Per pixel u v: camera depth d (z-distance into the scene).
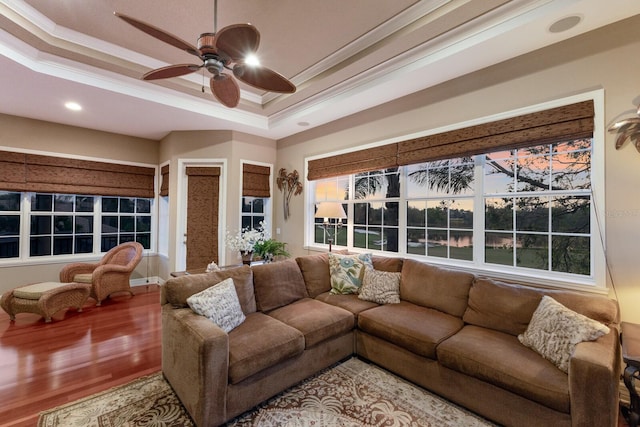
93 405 2.05
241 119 4.36
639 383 1.97
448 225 3.26
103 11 2.35
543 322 1.97
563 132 2.33
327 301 3.02
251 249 3.66
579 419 1.53
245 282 2.68
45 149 4.27
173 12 2.34
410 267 3.05
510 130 2.60
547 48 2.41
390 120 3.53
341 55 2.96
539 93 2.45
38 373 2.42
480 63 2.66
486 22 2.26
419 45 2.61
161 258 5.30
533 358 1.88
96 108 3.72
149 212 5.43
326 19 2.42
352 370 2.53
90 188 4.66
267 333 2.20
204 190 4.78
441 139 3.05
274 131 4.77
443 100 3.04
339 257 3.39
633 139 2.07
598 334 1.73
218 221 4.76
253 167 4.99
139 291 4.80
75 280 4.11
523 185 2.75
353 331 2.73
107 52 2.86
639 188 2.07
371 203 4.02
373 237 3.98
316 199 4.75
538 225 2.66
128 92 3.30
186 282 2.38
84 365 2.56
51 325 3.38
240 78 2.10
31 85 3.04
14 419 1.90
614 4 1.93
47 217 4.46
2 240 4.14
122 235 5.14
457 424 1.89
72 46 2.70
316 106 3.82
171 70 2.01
